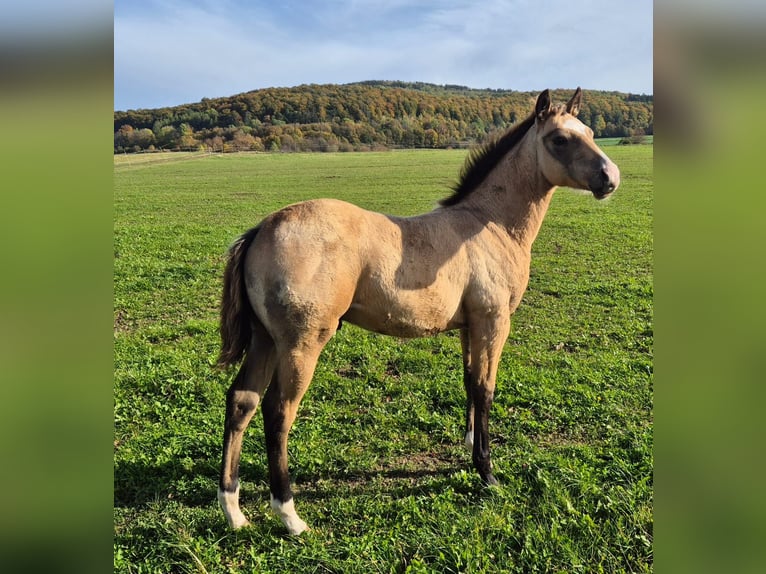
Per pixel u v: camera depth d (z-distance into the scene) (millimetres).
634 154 32188
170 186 26375
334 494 3932
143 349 6383
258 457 4305
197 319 7668
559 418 4863
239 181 28453
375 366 6031
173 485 3947
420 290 3648
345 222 3488
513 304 4129
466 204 4152
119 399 5113
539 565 3062
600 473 3916
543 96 3941
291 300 3262
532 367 5961
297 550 3305
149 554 3277
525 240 4184
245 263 3420
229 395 3529
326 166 36469
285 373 3393
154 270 10000
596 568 3039
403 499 3770
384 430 4730
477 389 4000
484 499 3725
